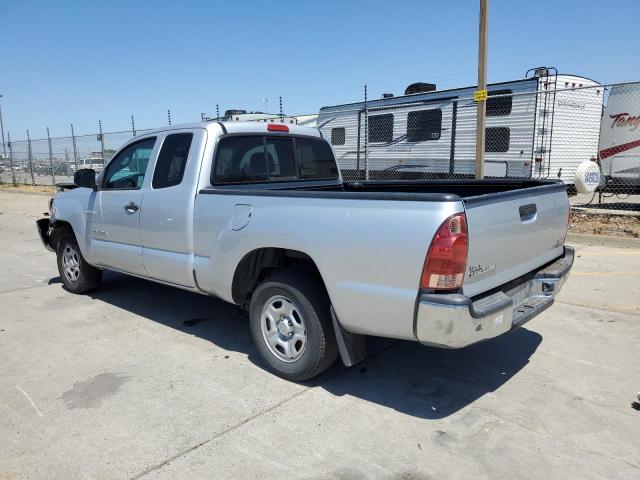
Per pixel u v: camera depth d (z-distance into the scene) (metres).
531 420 3.42
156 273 5.00
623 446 3.12
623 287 6.40
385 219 3.25
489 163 13.98
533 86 12.98
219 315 5.62
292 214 3.72
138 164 5.21
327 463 2.98
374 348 4.68
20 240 11.00
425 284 3.12
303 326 3.84
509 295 3.74
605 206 14.39
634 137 13.44
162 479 2.86
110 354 4.56
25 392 3.86
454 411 3.55
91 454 3.08
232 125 4.77
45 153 26.47
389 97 15.92
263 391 3.86
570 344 4.68
